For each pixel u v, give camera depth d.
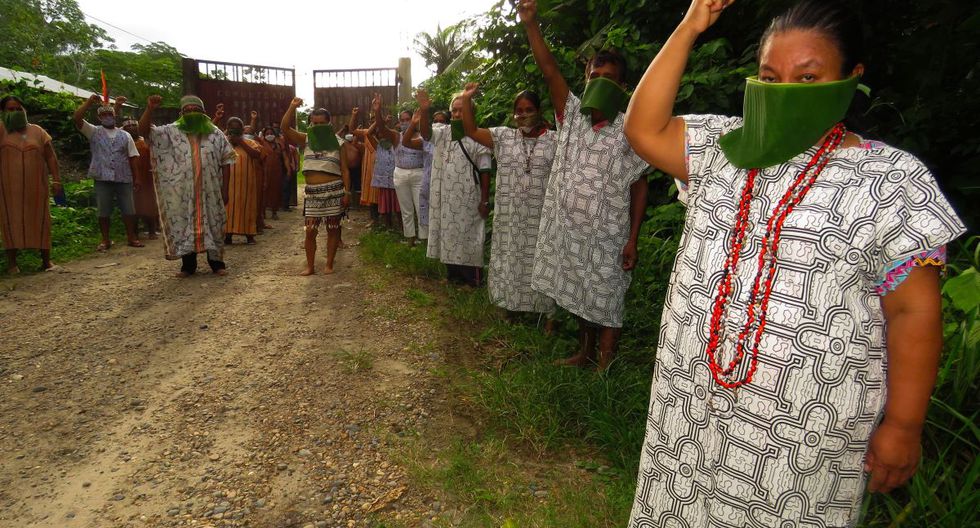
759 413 1.19
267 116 13.30
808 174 1.16
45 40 35.47
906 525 1.98
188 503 2.43
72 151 11.05
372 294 5.36
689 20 1.28
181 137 5.74
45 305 5.04
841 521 1.23
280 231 9.28
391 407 3.22
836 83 1.09
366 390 3.44
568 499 2.40
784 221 1.15
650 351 3.63
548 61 3.29
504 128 4.22
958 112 3.39
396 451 2.80
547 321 4.21
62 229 7.78
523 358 3.83
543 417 2.96
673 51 1.30
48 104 11.06
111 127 7.28
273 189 10.41
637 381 3.17
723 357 1.22
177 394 3.40
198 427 3.03
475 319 4.57
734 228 1.21
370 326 4.52
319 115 5.97
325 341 4.22
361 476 2.62
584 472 2.63
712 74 3.91
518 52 5.48
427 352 3.97
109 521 2.32
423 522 2.32
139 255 7.18
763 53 1.20
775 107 1.13
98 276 6.09
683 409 1.31
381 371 3.70
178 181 5.72
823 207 1.12
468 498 2.45
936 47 3.25
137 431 2.99
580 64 4.99
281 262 6.86
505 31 5.35
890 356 1.15
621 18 4.70
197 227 5.87
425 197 6.75
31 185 5.97
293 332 4.42
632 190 3.36
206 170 5.87
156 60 36.31
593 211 3.30
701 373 1.26
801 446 1.17
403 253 6.65
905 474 1.18
